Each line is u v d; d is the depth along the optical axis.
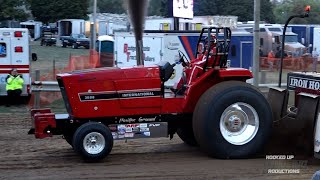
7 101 17.45
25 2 75.62
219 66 8.96
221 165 8.30
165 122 8.91
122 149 9.68
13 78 16.89
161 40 20.45
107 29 61.69
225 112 8.62
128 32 22.41
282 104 9.11
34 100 15.68
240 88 8.66
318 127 8.09
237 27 41.16
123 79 8.71
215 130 8.53
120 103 8.70
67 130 8.73
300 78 8.98
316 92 8.54
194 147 9.83
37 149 9.71
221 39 9.30
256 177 7.59
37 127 8.56
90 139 8.41
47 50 52.94
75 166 8.31
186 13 28.19
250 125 8.77
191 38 20.53
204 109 8.54
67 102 8.82
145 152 9.41
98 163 8.52
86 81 8.60
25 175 7.76
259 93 8.77
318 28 41.25
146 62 21.09
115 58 23.16
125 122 8.77
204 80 8.88
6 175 7.76
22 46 17.19
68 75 8.62
